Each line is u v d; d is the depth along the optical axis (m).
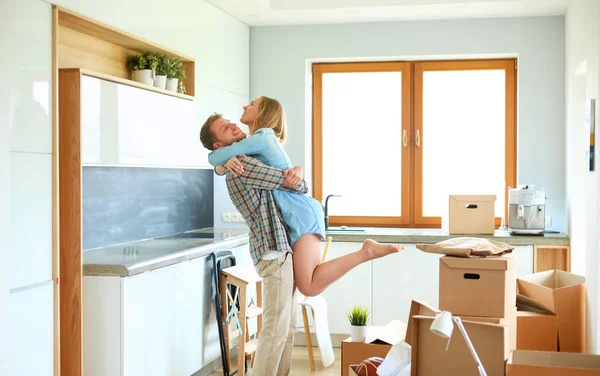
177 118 4.75
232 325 4.98
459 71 6.29
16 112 3.06
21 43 3.11
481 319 3.35
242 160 3.53
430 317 2.86
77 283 3.54
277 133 3.79
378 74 6.41
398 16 5.96
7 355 2.97
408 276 5.64
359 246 5.72
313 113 6.52
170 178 5.39
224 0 5.37
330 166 6.52
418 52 6.12
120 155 3.96
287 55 6.32
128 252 4.15
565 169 5.86
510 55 6.09
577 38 5.07
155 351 3.92
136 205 4.87
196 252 4.42
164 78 4.59
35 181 3.19
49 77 3.30
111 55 4.34
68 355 3.57
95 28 3.91
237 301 4.95
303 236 3.58
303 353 5.62
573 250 5.30
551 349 3.85
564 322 3.98
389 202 6.45
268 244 3.56
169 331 4.09
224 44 5.73
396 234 5.70
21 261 3.09
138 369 3.74
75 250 3.54
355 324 3.83
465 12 5.81
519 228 5.55
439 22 6.08
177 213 5.50
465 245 3.47
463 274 3.39
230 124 3.73
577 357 2.95
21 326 3.08
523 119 6.00
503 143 6.25
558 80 5.93
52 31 3.33
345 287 5.75
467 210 5.57
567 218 5.68
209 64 5.40
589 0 4.46
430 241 5.59
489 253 3.44
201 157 5.24
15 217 3.05
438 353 2.86
